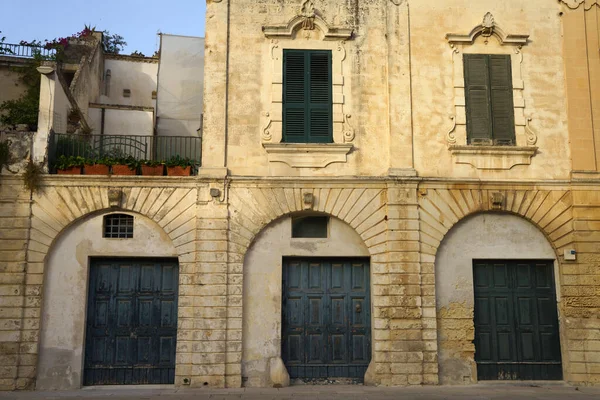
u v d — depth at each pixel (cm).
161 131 2341
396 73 1611
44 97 1555
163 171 1544
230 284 1492
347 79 1608
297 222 1566
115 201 1499
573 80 1641
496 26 1642
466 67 1634
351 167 1563
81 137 1636
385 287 1509
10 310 1449
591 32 1669
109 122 2278
